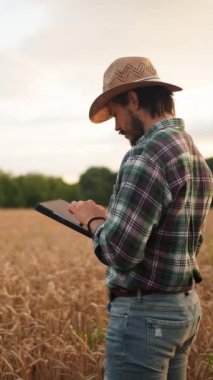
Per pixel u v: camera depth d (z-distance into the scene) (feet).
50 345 15.08
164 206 7.90
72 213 8.57
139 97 8.34
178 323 8.14
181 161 8.03
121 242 7.64
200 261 35.17
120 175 8.21
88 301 21.22
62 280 26.96
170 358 8.36
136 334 8.09
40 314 19.25
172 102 8.57
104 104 8.73
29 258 36.45
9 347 16.46
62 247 46.75
